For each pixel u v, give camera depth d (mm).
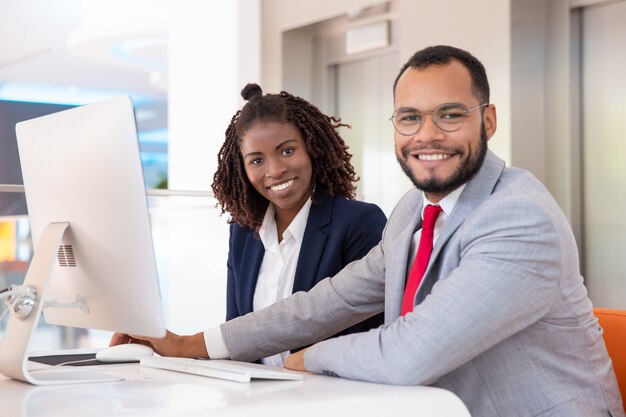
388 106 4219
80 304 1477
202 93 5023
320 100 4562
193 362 1443
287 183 1888
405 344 1230
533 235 1241
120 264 1365
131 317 1376
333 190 1992
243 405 1048
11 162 6027
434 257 1353
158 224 3670
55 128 1474
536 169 3408
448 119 1338
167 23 7828
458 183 1347
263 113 1886
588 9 3312
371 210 1930
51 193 1491
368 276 1583
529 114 3396
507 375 1287
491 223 1273
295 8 4438
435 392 1163
